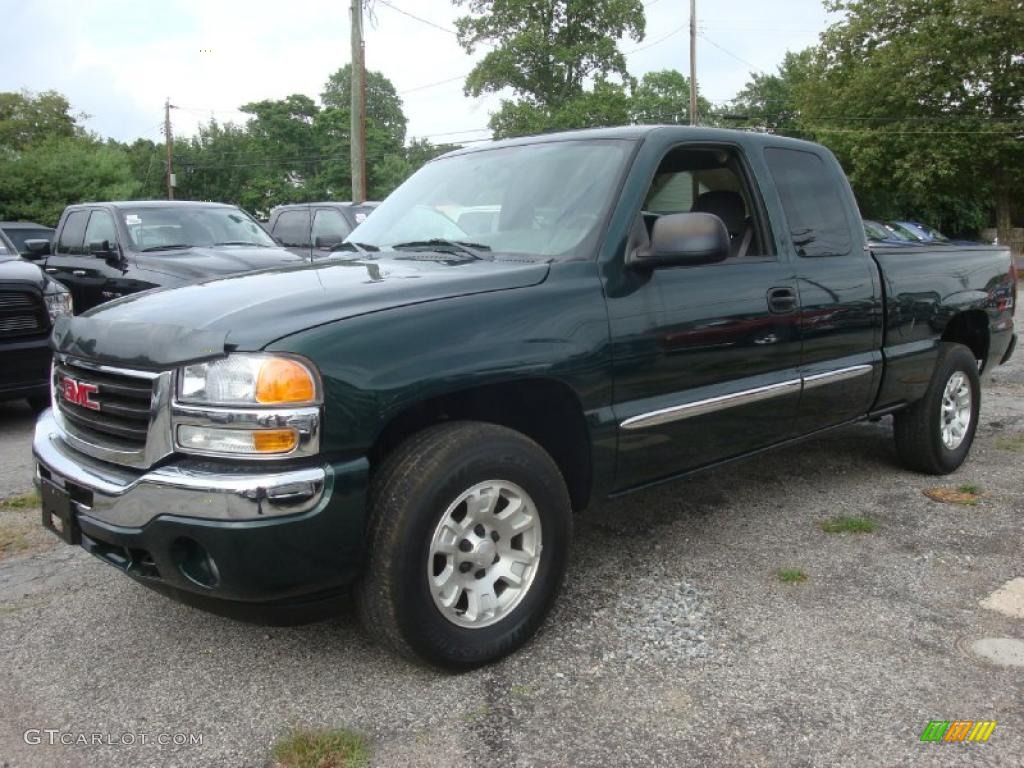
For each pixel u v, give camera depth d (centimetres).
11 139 5238
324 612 271
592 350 312
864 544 405
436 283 296
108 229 909
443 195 401
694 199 423
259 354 249
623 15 4172
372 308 274
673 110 5041
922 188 2717
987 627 321
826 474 520
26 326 641
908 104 2723
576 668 296
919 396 486
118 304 319
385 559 267
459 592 288
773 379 387
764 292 378
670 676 289
